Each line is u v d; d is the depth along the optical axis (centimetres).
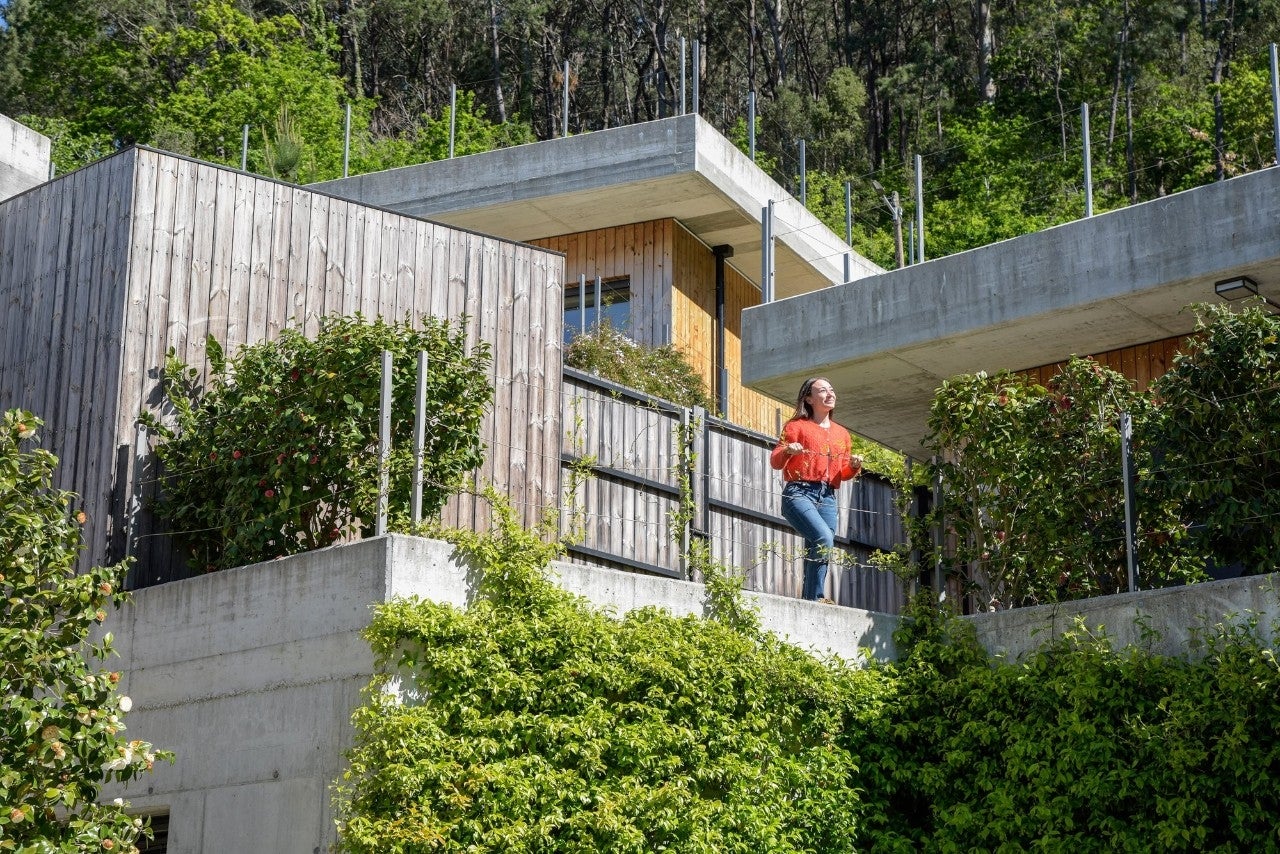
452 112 1981
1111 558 843
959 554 905
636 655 787
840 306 1300
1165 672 779
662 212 1792
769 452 1206
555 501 1074
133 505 903
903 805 854
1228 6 4462
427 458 859
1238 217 1095
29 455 724
